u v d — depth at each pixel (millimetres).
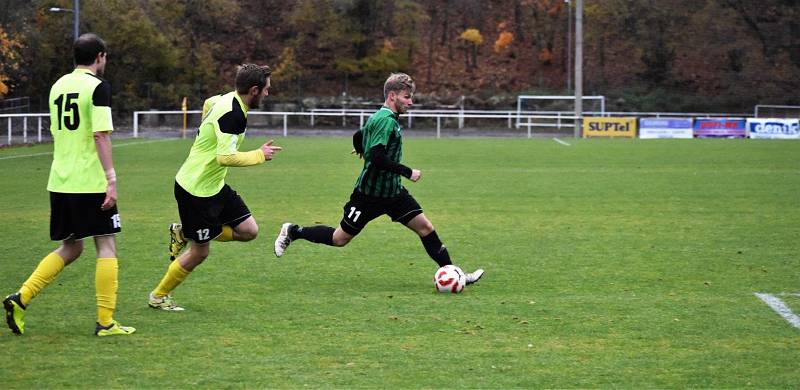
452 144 51312
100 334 10164
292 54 80938
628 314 11328
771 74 81812
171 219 20406
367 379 8648
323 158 39938
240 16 85812
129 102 74438
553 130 72062
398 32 84312
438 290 12664
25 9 72562
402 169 12258
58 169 10008
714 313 11383
